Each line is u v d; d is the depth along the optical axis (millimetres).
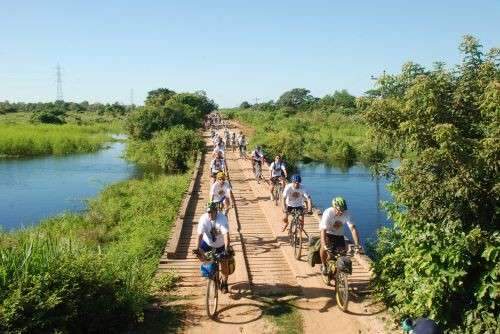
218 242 8133
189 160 36000
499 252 5941
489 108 5996
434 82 6559
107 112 106625
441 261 6469
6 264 6797
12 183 29984
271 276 9836
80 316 6945
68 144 49156
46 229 16500
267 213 15883
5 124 64688
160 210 18312
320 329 7457
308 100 124562
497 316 6312
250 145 42062
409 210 7035
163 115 51781
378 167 7738
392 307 7848
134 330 7383
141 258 11609
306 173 34781
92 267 7461
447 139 5738
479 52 6785
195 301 8531
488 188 6133
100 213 19266
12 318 6031
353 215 20719
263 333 7340
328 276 8828
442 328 6594
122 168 37938
